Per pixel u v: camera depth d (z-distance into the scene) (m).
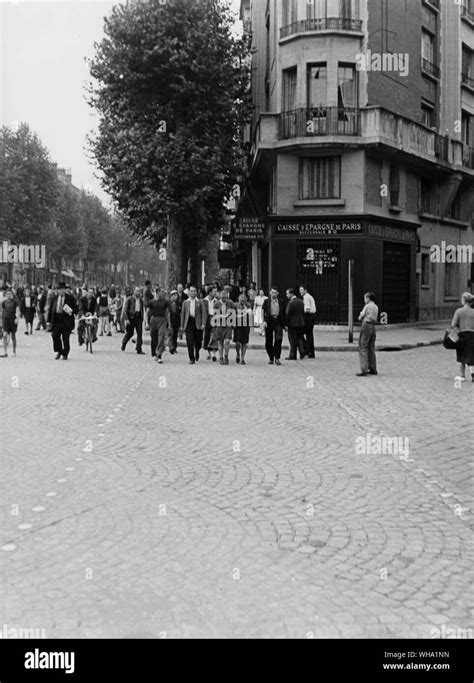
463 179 36.12
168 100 27.92
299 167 28.31
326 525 5.37
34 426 9.06
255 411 10.39
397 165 30.33
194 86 26.66
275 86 29.41
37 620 3.77
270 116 28.19
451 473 6.98
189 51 26.77
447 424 9.51
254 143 31.45
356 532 5.21
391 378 14.55
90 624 3.73
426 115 34.12
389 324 29.59
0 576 4.34
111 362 17.31
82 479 6.59
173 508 5.75
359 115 27.44
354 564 4.58
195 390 12.49
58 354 17.83
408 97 31.25
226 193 29.62
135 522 5.38
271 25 31.11
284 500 6.01
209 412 10.26
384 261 29.42
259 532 5.19
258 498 6.06
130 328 20.28
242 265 44.56
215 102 27.73
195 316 17.50
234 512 5.66
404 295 31.14
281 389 12.74
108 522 5.37
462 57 36.50
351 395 12.09
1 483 6.44
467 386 13.33
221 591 4.13
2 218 51.19
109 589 4.15
